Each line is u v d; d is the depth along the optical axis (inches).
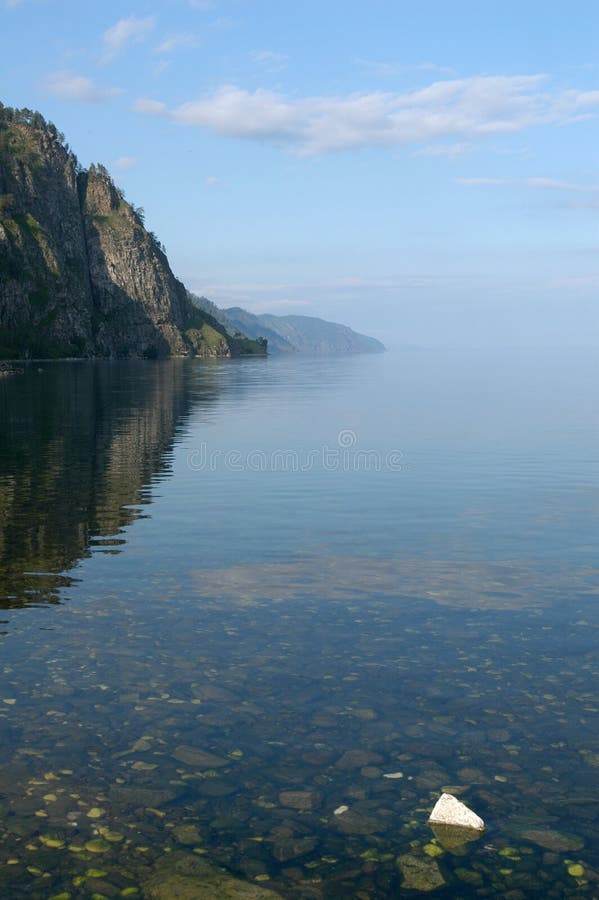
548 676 389.4
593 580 568.4
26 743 323.6
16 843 259.4
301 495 949.2
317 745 322.7
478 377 4677.7
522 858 252.5
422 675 391.2
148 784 294.4
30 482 1023.0
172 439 1544.0
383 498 928.9
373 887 239.5
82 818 273.7
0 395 2930.6
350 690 374.0
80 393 3093.0
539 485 1026.7
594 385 3725.4
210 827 269.4
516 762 308.3
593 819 272.2
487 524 781.9
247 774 301.6
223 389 3496.6
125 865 249.3
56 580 564.7
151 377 4785.9
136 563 616.1
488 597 525.0
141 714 349.4
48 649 426.3
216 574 582.9
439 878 242.8
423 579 571.2
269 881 241.9
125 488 985.5
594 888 238.2
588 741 323.6
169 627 462.9
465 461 1254.9
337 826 270.1
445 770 303.4
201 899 232.8
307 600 517.3
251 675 391.9
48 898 233.5
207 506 868.6
